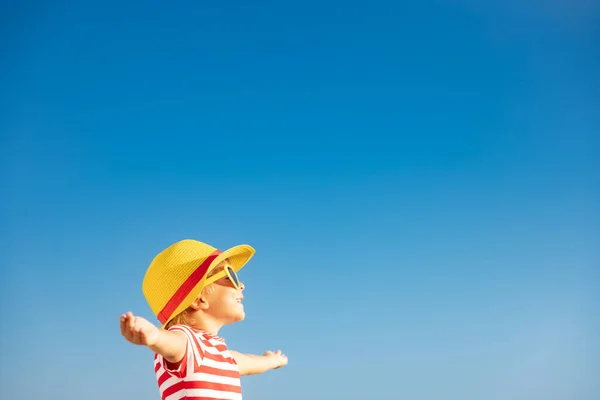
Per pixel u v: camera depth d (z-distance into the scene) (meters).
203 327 1.48
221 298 1.50
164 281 1.50
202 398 1.32
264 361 1.76
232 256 1.71
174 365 1.28
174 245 1.56
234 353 1.70
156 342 1.19
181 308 1.45
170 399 1.33
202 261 1.50
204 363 1.35
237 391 1.43
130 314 1.12
